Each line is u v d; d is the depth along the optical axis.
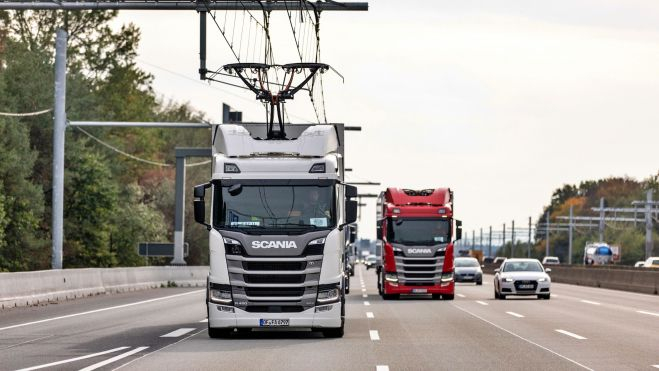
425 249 51.19
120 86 119.31
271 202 26.73
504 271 53.34
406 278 51.16
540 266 54.19
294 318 26.39
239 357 21.97
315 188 26.81
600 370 19.59
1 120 79.56
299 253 26.38
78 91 98.00
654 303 47.91
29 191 81.19
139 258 100.69
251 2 30.72
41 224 90.12
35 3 30.94
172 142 146.38
